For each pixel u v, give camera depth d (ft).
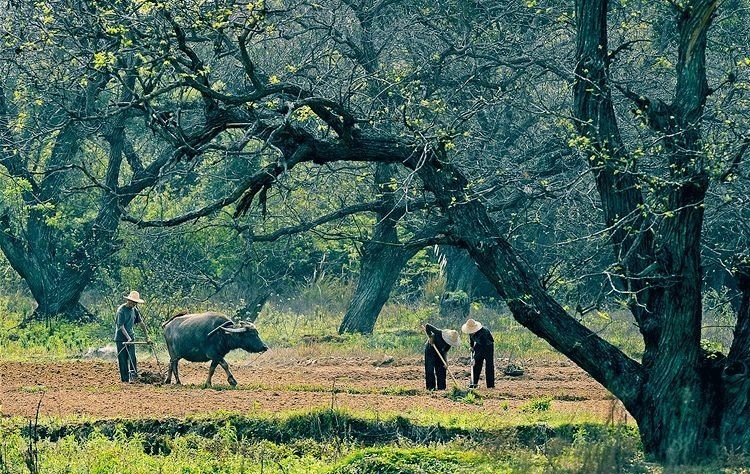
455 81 199.82
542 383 171.53
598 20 112.06
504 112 203.51
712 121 112.78
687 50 106.63
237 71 204.74
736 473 97.76
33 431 121.39
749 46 174.09
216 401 139.54
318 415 125.49
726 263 110.63
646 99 108.78
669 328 106.42
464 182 116.67
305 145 116.26
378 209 195.72
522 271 112.27
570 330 110.22
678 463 101.04
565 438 115.03
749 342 107.04
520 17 207.51
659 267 105.81
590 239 111.55
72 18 137.28
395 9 222.89
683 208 104.63
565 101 188.55
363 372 181.68
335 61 200.44
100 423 124.06
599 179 111.24
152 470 108.17
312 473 105.29
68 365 181.06
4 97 217.36
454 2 214.07
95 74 146.41
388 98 171.32
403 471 99.81
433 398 150.82
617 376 108.68
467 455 104.37
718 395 106.83
